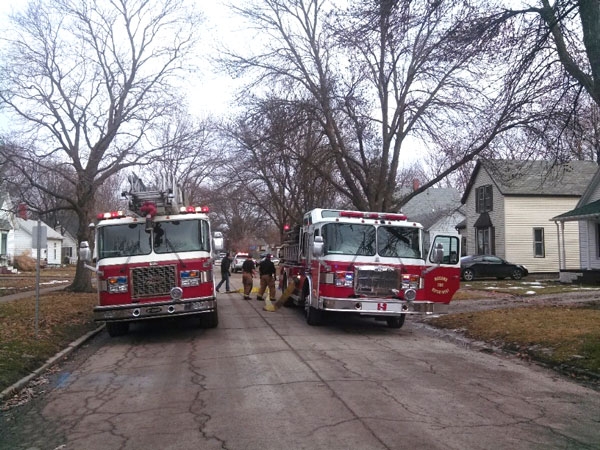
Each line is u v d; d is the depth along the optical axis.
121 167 19.34
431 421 5.55
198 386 7.19
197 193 33.00
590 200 25.42
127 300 10.91
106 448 4.96
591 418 5.75
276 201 32.91
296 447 4.81
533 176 31.92
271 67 19.59
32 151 17.66
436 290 12.09
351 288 11.68
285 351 9.66
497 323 11.86
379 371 8.00
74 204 19.84
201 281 11.18
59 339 10.93
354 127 19.55
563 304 15.07
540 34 10.43
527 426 5.44
